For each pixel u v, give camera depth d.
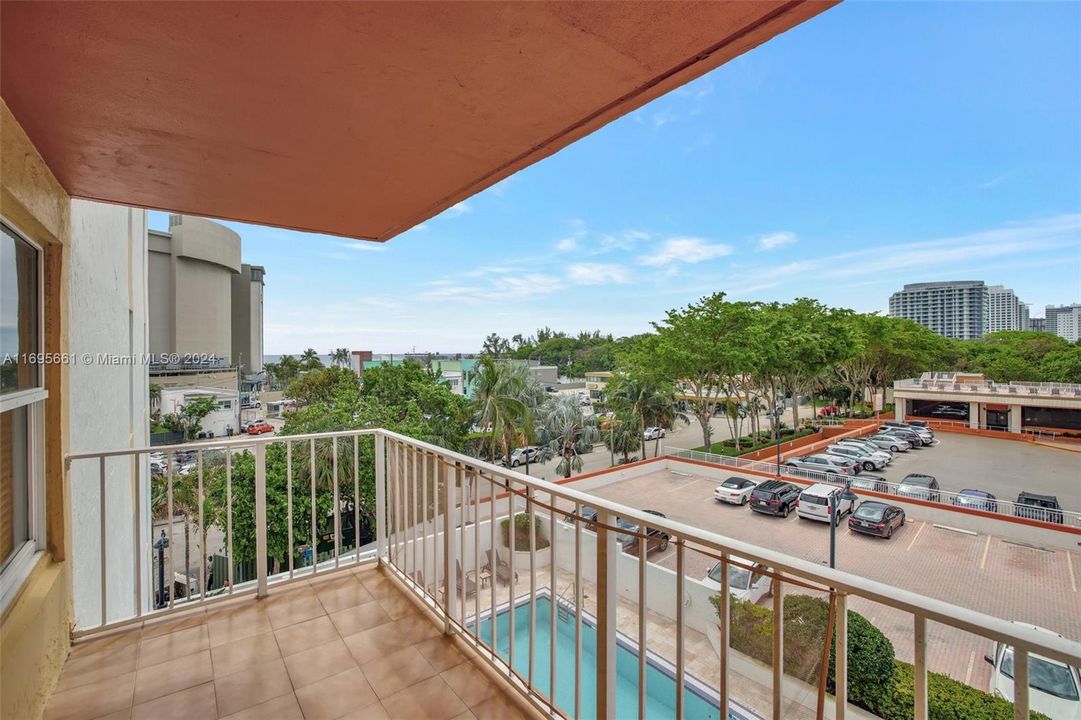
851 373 35.09
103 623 2.14
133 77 1.36
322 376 26.81
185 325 31.31
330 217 2.74
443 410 19.94
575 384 52.03
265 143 1.80
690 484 17.36
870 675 4.56
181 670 1.91
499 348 56.03
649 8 1.14
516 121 1.70
